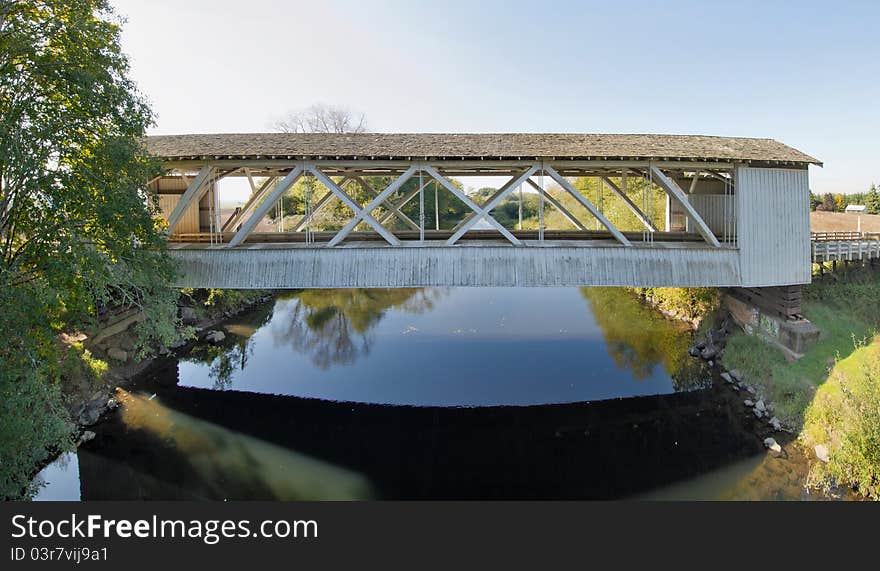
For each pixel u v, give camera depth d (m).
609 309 27.31
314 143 15.02
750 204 15.18
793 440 12.65
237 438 13.80
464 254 14.67
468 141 15.38
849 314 17.14
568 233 18.88
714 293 21.05
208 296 25.06
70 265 9.91
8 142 9.44
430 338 23.05
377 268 14.66
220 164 14.32
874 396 10.76
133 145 11.16
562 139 15.74
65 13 10.70
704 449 12.80
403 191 39.81
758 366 15.87
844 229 34.25
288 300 31.55
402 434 14.17
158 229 13.62
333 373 18.72
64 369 13.86
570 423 14.62
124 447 13.07
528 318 26.23
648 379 17.44
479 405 15.88
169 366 18.67
